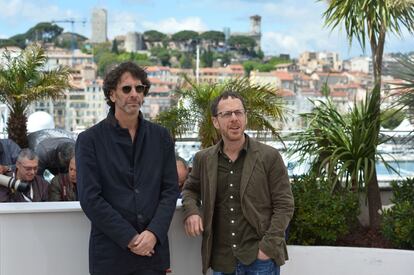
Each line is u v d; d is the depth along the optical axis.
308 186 4.69
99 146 3.02
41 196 4.63
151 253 3.02
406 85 5.00
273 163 3.32
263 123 6.51
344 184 5.13
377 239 4.75
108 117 3.09
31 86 8.62
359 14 5.95
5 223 3.34
